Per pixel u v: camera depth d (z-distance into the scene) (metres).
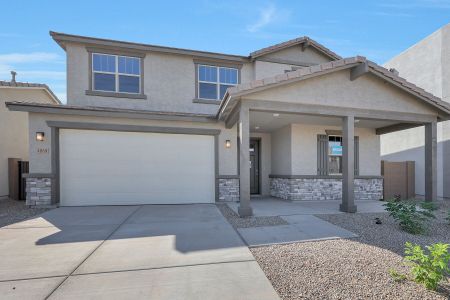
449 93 12.15
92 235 5.55
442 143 12.59
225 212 8.13
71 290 3.21
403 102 8.91
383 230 6.02
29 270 3.78
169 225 6.41
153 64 11.34
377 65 8.12
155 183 9.84
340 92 8.26
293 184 10.98
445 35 12.36
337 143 11.79
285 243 5.02
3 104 11.44
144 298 3.03
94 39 10.52
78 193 9.34
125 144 9.70
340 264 4.02
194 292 3.16
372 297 3.08
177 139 10.05
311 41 12.33
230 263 4.03
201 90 11.86
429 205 6.50
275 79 7.37
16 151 12.23
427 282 3.19
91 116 9.34
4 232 5.79
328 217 7.37
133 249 4.66
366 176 11.82
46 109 8.84
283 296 3.10
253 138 13.17
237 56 12.00
